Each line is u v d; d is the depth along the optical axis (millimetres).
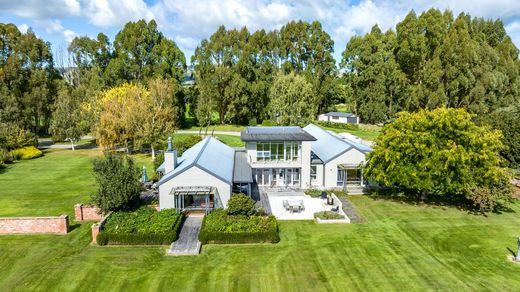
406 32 89938
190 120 100188
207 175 33406
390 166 35719
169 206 33562
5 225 28922
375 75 88812
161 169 39281
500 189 34438
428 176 34781
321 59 98000
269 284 22156
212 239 27656
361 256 25828
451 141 34781
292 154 42375
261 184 43781
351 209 35750
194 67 93312
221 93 91375
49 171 50281
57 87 78125
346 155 42844
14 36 75250
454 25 88812
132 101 59719
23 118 68250
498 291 21422
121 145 68000
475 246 27484
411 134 35562
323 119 96438
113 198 30312
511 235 29500
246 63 89812
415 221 32594
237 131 85250
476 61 78812
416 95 81750
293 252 26391
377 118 89125
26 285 21750
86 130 66812
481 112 74500
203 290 21453
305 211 35094
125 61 82688
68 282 22125
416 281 22547
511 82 80812
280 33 101000
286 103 77750
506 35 99875
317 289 21656
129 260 24969
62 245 27109
